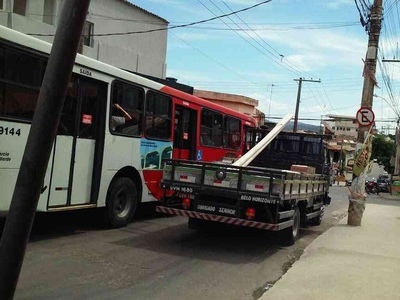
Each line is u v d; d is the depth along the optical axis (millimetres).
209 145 13297
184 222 11062
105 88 8672
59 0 21625
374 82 12922
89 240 8039
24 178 2615
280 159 12398
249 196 7828
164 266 6785
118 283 5734
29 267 6066
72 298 5016
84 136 8289
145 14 27672
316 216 11852
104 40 24672
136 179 9992
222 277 6449
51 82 2605
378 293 5906
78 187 8195
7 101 6656
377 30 12992
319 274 6758
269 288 5996
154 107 10367
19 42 6762
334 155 13500
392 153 76438
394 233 11477
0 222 7711
